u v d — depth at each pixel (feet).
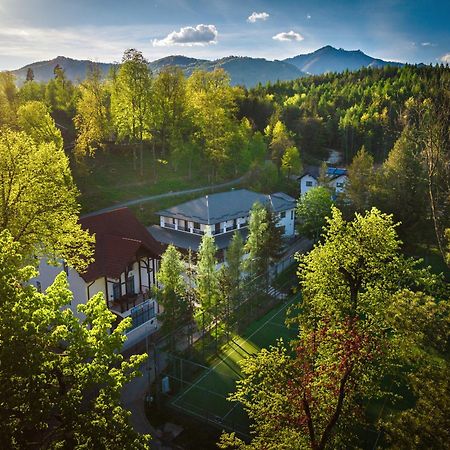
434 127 99.71
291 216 224.94
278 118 393.91
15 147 94.68
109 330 118.62
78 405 45.85
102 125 246.68
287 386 54.60
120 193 229.66
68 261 101.55
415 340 52.75
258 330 133.90
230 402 99.14
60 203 98.68
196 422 92.99
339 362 53.06
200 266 122.21
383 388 101.86
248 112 424.05
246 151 284.00
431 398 46.93
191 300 128.88
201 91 286.05
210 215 181.98
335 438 60.34
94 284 118.52
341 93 524.93
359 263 81.30
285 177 307.17
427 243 168.76
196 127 285.02
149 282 133.59
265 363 57.11
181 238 183.52
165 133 278.46
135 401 100.37
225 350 122.11
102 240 124.98
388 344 58.75
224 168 275.80
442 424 45.37
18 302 46.09
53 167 101.24
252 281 144.15
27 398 41.42
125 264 119.14
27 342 42.55
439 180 136.36
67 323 50.96
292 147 312.09
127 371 110.01
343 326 55.01
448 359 50.24
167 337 119.14
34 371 41.50
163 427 91.76
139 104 234.38
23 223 91.81
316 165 385.29
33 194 93.61
